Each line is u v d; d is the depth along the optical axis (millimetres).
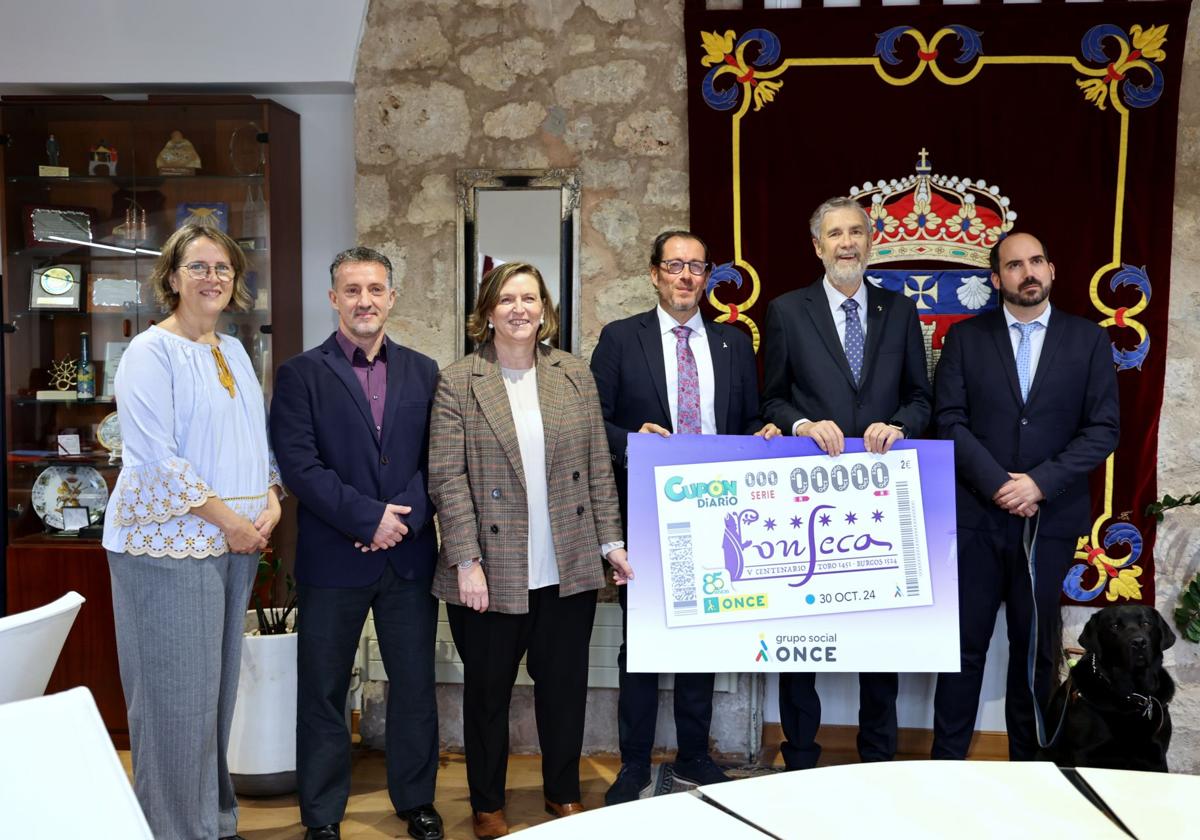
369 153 3760
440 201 3746
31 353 3881
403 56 3738
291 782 3309
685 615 2980
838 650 2984
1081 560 3549
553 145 3711
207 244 2672
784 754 3301
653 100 3678
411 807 3002
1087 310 3516
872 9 3525
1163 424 3559
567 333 3709
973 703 3205
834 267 3137
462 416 2920
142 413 2564
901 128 3551
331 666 2904
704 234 3621
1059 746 2920
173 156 3842
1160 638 2801
